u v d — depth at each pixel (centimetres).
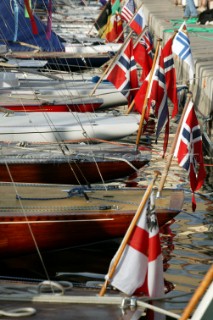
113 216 2197
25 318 1552
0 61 4119
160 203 2316
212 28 6141
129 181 2989
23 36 4503
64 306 1616
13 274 2147
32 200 2264
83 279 2128
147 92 2891
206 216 2630
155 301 1655
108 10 5297
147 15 7675
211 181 3052
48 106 3422
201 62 4403
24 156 2733
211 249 2347
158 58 2870
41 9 5419
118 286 1644
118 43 5112
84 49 4856
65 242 2195
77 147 2914
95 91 3684
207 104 3891
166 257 2278
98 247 2308
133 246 1636
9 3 4450
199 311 1393
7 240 2133
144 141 3581
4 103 3384
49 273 2159
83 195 2320
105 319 1569
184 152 2409
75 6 7256
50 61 4556
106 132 3133
